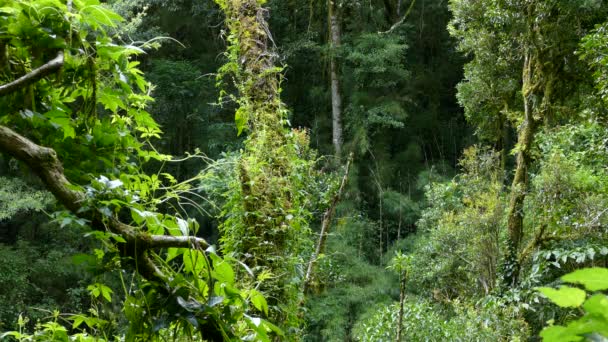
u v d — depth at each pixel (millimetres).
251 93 2643
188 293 1396
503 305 6109
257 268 2127
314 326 9219
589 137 6633
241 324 1557
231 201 2426
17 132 1396
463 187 7898
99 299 1566
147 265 1380
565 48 7207
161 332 1488
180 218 1431
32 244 9312
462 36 8594
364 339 5402
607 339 393
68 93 1556
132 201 1375
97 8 1416
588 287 396
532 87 7371
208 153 10953
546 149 6953
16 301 8023
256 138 2590
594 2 6582
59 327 1575
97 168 1478
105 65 1486
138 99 1573
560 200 6430
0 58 1362
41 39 1363
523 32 7418
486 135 9055
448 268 7316
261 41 2699
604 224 6203
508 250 6887
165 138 10797
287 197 2512
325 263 3807
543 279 6445
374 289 9625
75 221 1276
